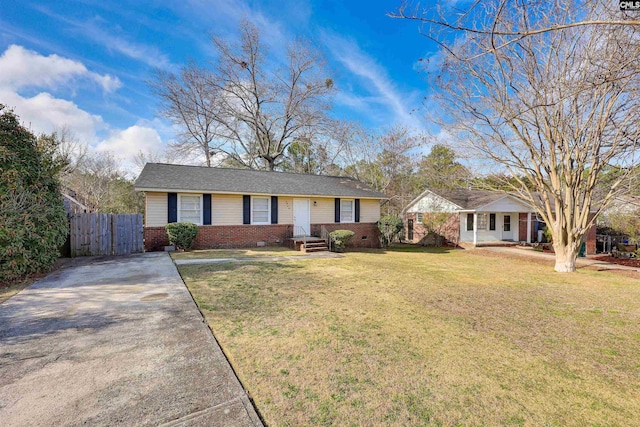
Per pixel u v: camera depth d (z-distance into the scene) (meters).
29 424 2.09
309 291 6.20
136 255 10.28
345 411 2.41
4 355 3.11
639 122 6.43
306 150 26.03
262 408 2.41
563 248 9.47
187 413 2.27
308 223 15.05
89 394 2.46
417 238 19.66
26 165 6.92
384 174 23.48
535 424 2.35
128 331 3.78
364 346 3.65
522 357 3.50
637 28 3.99
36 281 6.36
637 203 8.63
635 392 2.83
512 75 8.47
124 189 24.48
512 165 9.64
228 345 3.55
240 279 7.00
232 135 24.39
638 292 6.74
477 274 8.77
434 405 2.54
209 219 12.72
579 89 4.32
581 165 8.91
